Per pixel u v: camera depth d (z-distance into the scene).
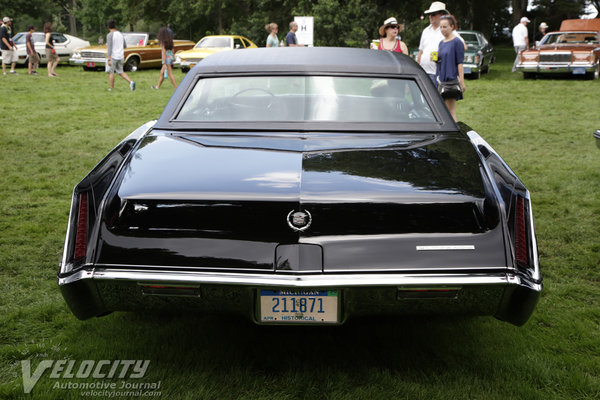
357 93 3.11
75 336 2.73
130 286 2.14
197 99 3.11
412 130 2.93
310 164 2.43
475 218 2.16
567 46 16.09
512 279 2.08
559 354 2.62
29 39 17.69
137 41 20.86
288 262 2.11
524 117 10.02
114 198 2.23
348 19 25.73
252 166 2.41
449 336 2.77
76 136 8.27
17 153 7.14
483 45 18.09
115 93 13.33
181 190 2.20
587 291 3.34
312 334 2.77
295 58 3.33
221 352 2.58
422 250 2.11
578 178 6.00
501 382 2.36
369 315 2.18
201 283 2.09
